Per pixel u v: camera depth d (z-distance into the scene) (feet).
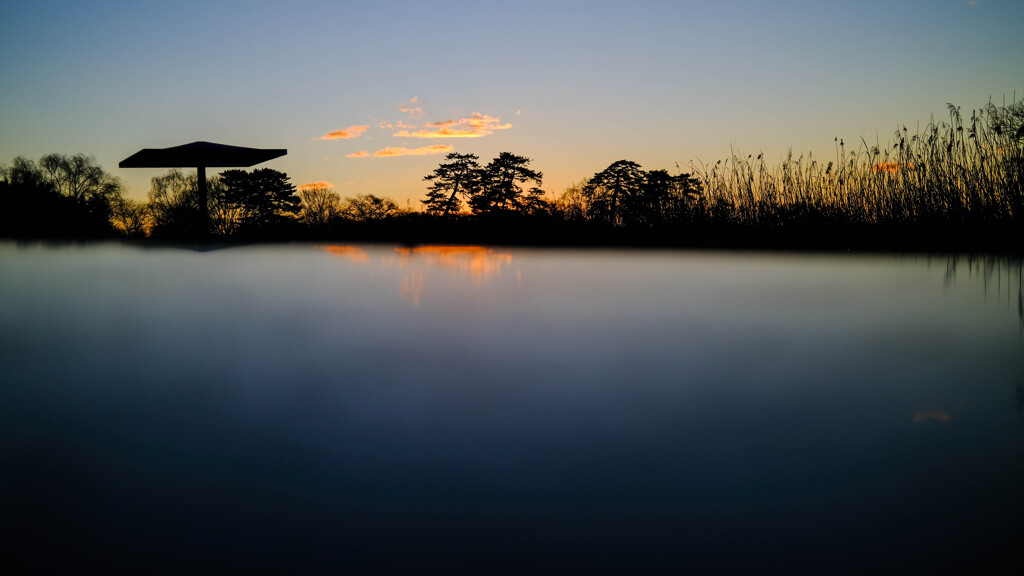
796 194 23.56
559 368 6.78
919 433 4.82
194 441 4.75
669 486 3.97
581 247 24.29
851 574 3.05
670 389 5.99
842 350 7.53
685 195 25.25
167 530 3.48
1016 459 4.31
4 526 3.51
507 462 4.33
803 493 3.87
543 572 3.08
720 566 3.12
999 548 3.24
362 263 18.24
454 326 9.09
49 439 4.75
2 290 12.98
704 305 10.77
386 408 5.48
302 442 4.70
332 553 3.25
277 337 8.39
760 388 6.03
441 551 3.27
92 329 8.96
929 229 21.24
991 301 10.97
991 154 20.47
